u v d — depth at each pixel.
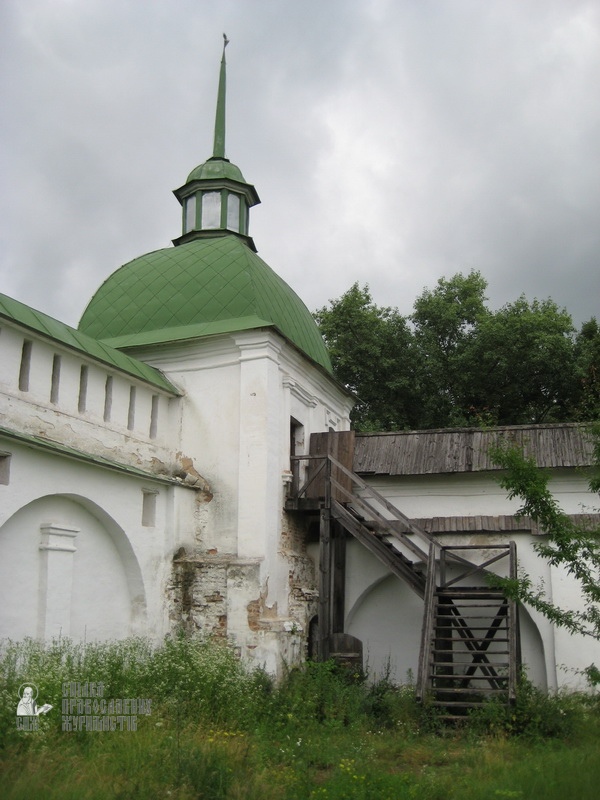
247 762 8.43
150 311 16.38
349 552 17.09
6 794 6.73
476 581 16.30
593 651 14.57
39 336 11.63
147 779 7.39
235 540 14.34
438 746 10.54
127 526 12.87
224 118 20.42
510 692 11.52
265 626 13.59
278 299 16.97
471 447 17.12
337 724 11.20
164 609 13.60
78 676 9.80
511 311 28.58
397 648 16.95
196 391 15.25
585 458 16.19
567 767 8.46
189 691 10.85
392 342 28.53
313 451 16.92
